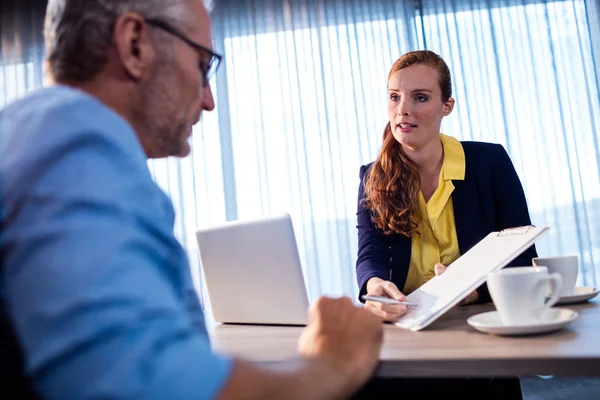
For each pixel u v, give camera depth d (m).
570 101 3.64
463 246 1.59
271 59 3.86
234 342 1.03
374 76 3.78
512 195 1.64
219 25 3.90
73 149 0.45
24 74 3.88
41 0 3.91
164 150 0.76
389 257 1.61
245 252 1.21
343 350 0.61
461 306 1.26
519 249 1.01
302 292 1.14
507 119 3.66
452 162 1.64
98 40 0.65
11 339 0.47
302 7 3.87
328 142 3.76
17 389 0.48
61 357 0.38
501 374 0.71
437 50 3.74
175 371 0.41
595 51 3.65
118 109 0.68
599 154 3.58
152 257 0.46
